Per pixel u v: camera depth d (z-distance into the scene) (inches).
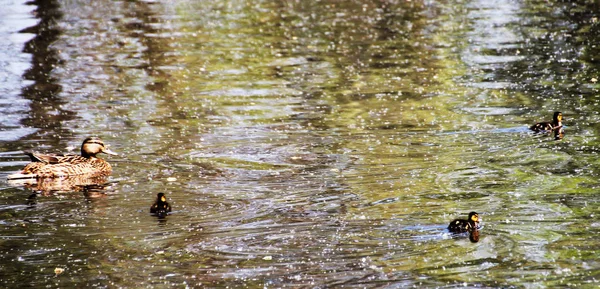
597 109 2817.4
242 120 2807.6
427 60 3806.6
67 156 2250.2
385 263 1568.7
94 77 3550.7
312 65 3762.3
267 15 5255.9
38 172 2186.3
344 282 1488.7
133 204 1955.0
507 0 5674.2
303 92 3235.7
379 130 2630.4
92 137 2335.1
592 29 4448.8
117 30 4724.4
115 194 2037.4
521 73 3462.1
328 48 4156.0
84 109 2994.6
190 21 5054.1
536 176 2111.2
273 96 3179.1
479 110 2866.6
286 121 2778.1
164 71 3676.2
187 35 4581.7
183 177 2176.4
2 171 2261.3
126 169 2267.5
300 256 1612.9
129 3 5826.8
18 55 3998.5
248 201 1961.1
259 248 1658.5
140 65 3804.1
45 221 1845.5
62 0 5871.1
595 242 1654.8
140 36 4552.2
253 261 1593.3
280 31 4670.3
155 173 2223.2
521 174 2133.4
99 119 2851.9
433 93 3161.9
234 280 1507.1
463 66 3654.0
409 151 2379.4
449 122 2709.2
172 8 5610.2
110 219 1850.4
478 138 2498.8
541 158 2269.9
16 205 1962.4
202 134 2630.4
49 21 5004.9
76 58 3949.3
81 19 5098.4
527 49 3978.8
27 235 1759.4
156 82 3462.1
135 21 5049.2
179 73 3636.8
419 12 5255.9
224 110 2962.6
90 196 2025.1
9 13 5295.3
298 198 1978.3
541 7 5300.2
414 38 4372.5
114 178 2185.0
